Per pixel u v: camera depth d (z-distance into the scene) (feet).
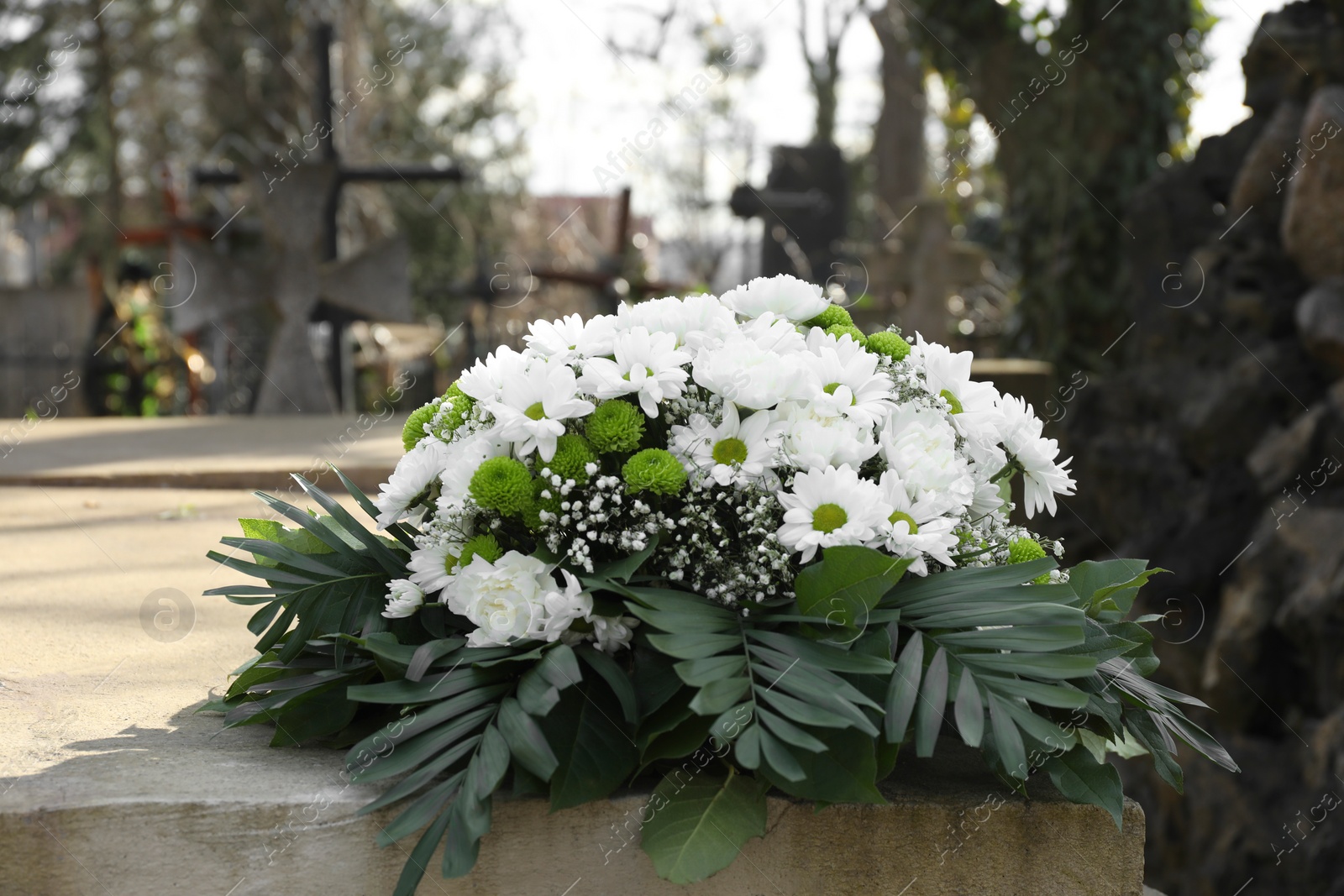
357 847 4.53
